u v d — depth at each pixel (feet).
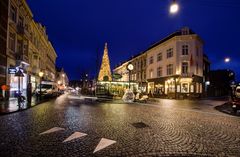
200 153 16.75
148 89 148.97
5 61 67.21
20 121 29.78
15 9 77.61
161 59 132.05
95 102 71.15
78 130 24.30
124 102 71.61
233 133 23.99
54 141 19.56
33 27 106.93
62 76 308.60
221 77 185.57
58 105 56.95
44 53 147.54
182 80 114.42
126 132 23.62
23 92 86.94
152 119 33.27
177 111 46.09
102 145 18.42
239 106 45.03
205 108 56.59
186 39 115.34
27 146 17.90
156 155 16.12
